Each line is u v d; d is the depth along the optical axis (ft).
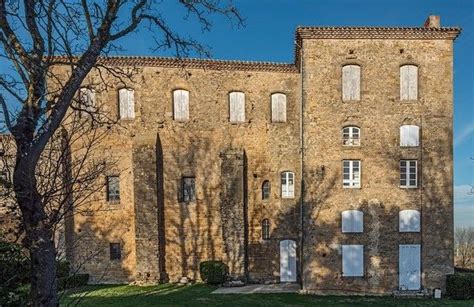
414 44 73.56
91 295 64.28
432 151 72.79
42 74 18.28
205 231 78.69
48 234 17.98
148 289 69.92
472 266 118.83
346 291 70.59
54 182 17.43
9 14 18.13
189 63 79.00
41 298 17.80
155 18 25.02
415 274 71.15
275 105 81.20
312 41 73.56
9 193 18.42
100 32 21.02
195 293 66.95
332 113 73.31
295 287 74.49
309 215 71.97
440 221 71.87
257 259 79.25
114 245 77.36
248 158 80.33
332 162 72.84
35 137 18.06
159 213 77.20
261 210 79.87
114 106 77.20
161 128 78.95
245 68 80.69
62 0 20.80
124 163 77.77
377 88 73.46
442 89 73.26
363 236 71.61
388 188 72.38
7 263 25.86
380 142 73.00
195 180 79.41
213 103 80.07
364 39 73.51
